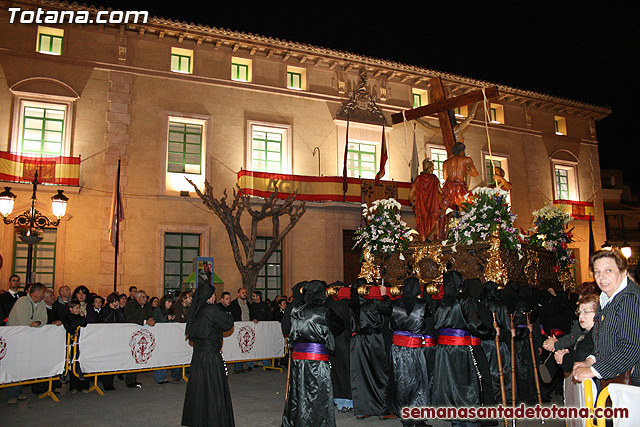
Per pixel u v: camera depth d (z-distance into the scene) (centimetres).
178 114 1948
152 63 1950
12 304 1036
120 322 1105
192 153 1981
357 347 822
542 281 1098
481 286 796
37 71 1783
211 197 1764
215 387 674
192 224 1911
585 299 503
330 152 2183
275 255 2047
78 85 1831
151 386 1106
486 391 761
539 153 2614
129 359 1055
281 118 2119
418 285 758
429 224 1241
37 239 1307
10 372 888
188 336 703
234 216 1959
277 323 1343
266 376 1243
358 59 2231
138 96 1908
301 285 720
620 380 394
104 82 1869
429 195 1252
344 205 2092
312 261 2056
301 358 670
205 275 1681
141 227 1836
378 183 2136
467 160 1227
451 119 1366
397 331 761
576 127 2761
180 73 1978
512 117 2589
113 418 802
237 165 2016
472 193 1071
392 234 1170
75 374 983
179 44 1995
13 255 1670
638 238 3156
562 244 1194
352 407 873
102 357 1021
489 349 845
